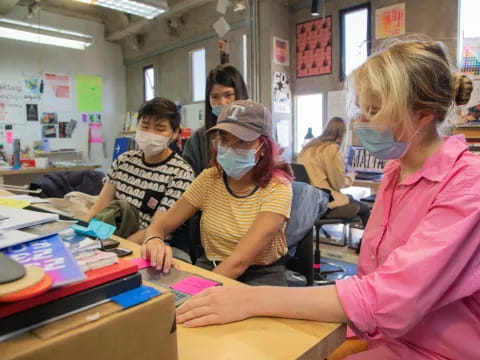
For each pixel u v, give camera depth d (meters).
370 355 0.85
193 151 2.11
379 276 0.69
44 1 5.35
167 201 1.67
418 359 0.78
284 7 4.33
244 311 0.69
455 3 3.21
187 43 5.26
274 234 1.25
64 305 0.42
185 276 0.89
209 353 0.58
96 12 5.91
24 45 5.31
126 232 1.57
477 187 0.68
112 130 6.33
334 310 0.68
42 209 0.89
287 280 1.44
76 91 5.86
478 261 0.69
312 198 1.48
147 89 6.13
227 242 1.34
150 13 4.20
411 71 0.73
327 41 4.12
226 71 1.94
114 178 1.91
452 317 0.75
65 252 0.50
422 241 0.68
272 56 4.23
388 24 3.63
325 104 4.20
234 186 1.36
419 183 0.82
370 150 0.84
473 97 2.92
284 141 4.44
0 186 1.44
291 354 0.58
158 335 0.47
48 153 5.54
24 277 0.38
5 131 5.20
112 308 0.44
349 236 3.68
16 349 0.36
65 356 0.38
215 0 4.55
